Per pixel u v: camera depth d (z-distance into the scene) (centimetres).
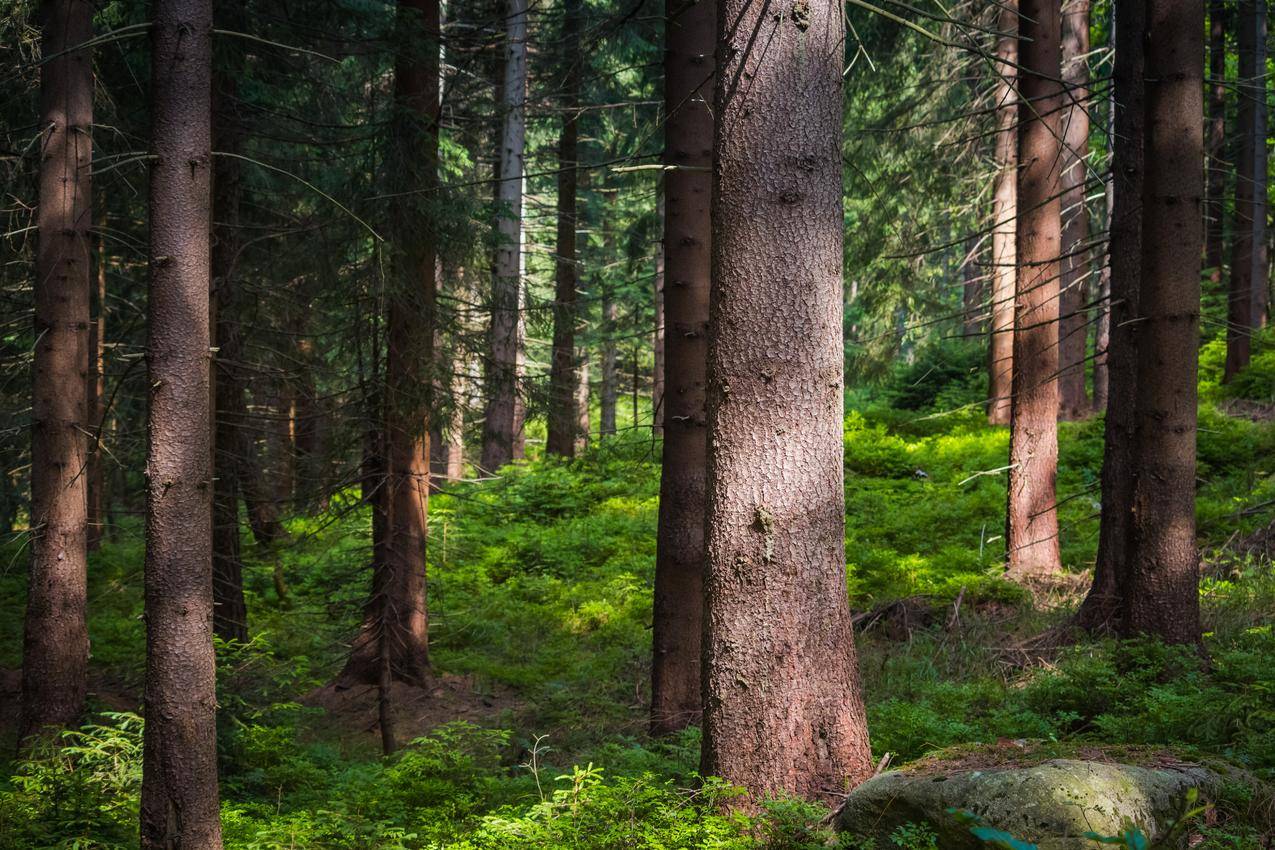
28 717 850
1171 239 698
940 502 1464
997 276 1914
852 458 1788
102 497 1675
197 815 514
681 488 799
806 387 489
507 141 1847
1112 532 876
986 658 880
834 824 460
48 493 862
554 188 2884
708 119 793
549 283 2312
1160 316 704
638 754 676
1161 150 697
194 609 516
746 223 491
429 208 993
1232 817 426
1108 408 900
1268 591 882
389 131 1002
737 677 494
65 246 871
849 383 2162
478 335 1090
